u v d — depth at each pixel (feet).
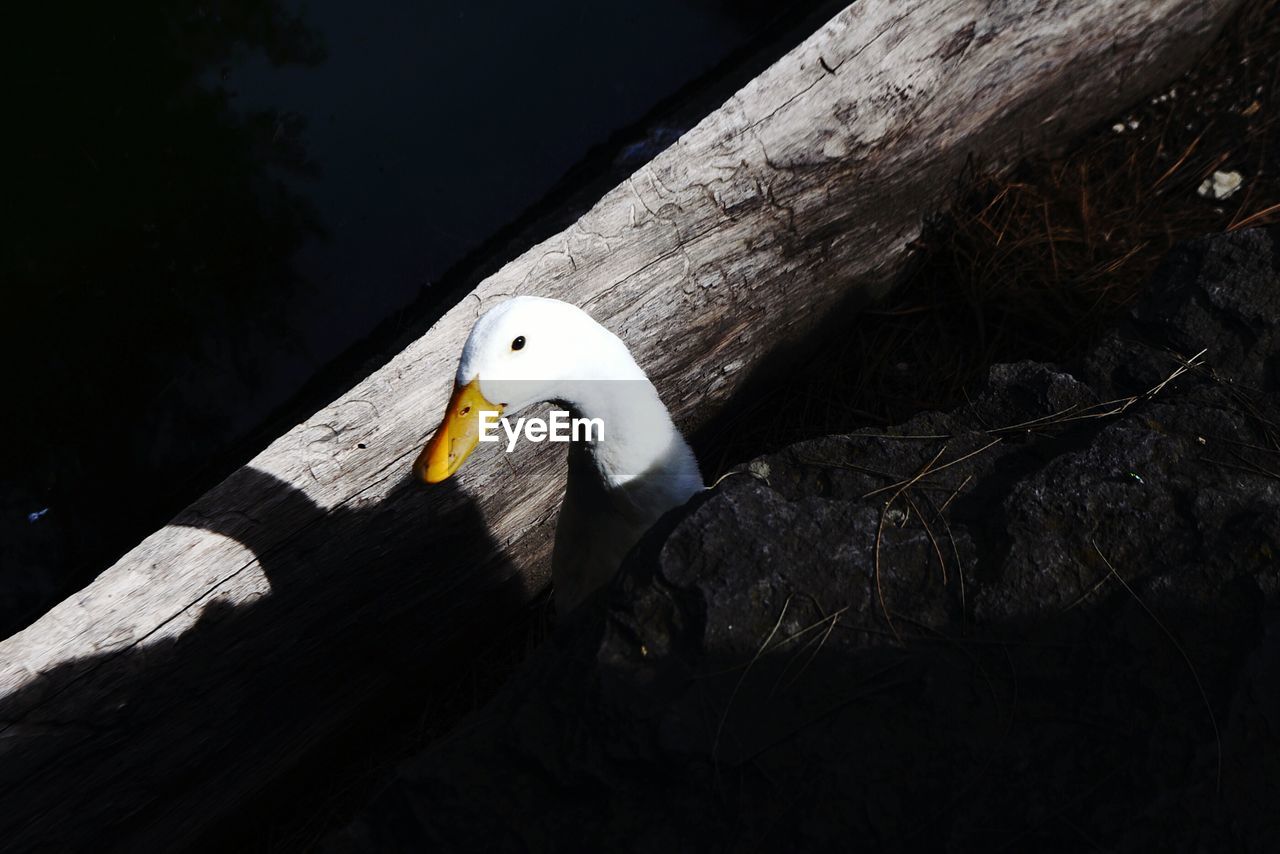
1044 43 11.35
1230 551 5.65
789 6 15.42
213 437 12.66
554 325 7.07
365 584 9.36
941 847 4.94
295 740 9.77
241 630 8.73
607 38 15.55
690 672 5.48
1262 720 5.13
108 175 14.35
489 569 10.28
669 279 10.11
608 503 8.16
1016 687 5.36
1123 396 6.83
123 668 8.20
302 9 16.08
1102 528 5.82
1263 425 6.32
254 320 13.38
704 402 11.36
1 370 12.97
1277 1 13.46
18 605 11.87
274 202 14.17
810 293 11.41
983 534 5.94
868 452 6.55
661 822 5.14
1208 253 7.36
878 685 5.41
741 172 10.04
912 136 11.05
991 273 11.98
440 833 5.28
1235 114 12.82
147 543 8.31
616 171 13.60
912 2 10.28
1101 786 5.03
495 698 5.87
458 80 15.25
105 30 15.56
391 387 8.89
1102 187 12.42
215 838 9.75
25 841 8.37
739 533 5.88
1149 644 5.41
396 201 14.16
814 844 5.00
